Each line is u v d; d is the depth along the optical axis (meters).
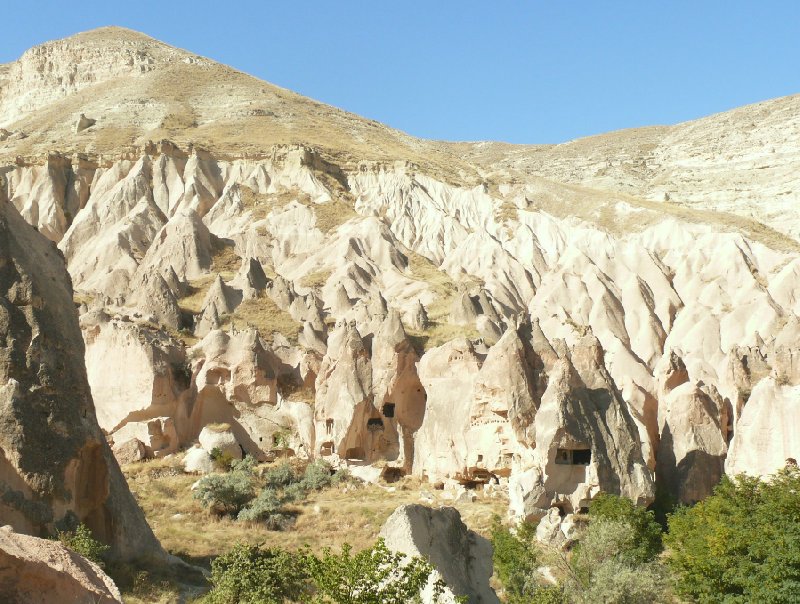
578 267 90.81
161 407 54.34
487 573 25.81
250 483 47.28
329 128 138.62
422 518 24.27
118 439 53.78
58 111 144.12
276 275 88.38
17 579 16.91
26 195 105.06
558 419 43.34
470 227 108.50
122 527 31.78
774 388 47.34
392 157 122.06
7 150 123.06
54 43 169.50
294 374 60.91
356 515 43.62
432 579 22.95
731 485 37.88
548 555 34.88
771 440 46.47
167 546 36.28
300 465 53.31
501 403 47.69
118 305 71.00
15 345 30.61
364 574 20.70
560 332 74.88
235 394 57.03
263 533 40.22
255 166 110.19
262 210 102.44
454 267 96.75
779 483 36.09
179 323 69.81
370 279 88.06
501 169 129.00
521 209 110.50
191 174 107.00
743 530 33.12
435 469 50.69
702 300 86.81
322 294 83.25
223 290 75.12
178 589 30.38
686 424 48.75
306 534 40.38
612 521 36.53
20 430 29.27
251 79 164.75
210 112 141.50
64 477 29.84
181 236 89.19
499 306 82.25
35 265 32.53
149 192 103.31
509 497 44.56
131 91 148.62
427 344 67.38
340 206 104.56
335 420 54.06
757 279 91.44
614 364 60.72
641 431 47.62
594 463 42.84
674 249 99.38
